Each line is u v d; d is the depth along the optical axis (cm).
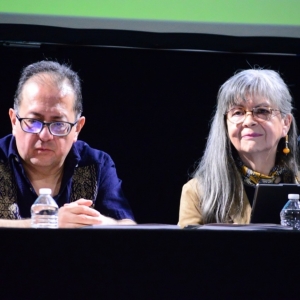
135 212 830
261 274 296
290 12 757
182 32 752
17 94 529
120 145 830
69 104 522
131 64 823
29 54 780
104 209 553
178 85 828
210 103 828
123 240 294
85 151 575
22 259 291
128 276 294
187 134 831
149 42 752
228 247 296
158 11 750
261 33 758
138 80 827
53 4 737
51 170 528
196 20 753
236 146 588
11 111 541
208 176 586
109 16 744
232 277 295
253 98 582
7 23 730
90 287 292
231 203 569
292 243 296
